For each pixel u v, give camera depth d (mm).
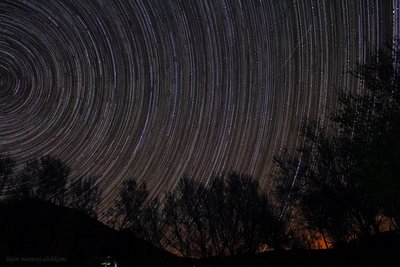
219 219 20109
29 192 16578
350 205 13289
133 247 18609
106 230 18125
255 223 19375
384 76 9641
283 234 18594
